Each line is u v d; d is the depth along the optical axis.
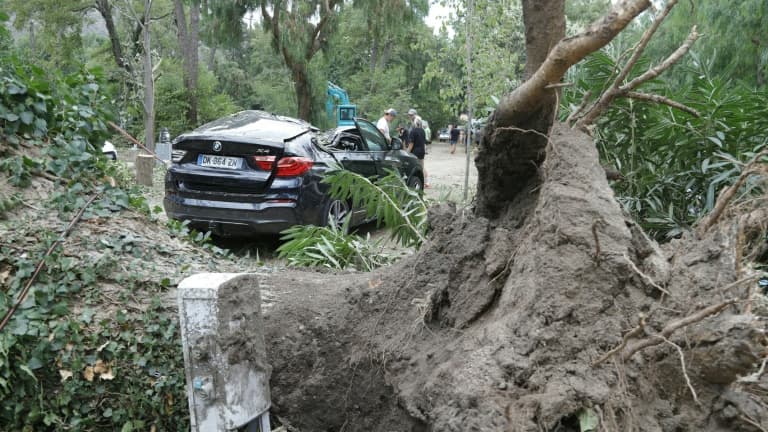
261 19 17.62
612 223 2.05
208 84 26.25
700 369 1.83
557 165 2.25
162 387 2.79
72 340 2.80
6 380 2.69
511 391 1.75
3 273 2.91
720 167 4.07
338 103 19.80
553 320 1.90
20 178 3.40
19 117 3.58
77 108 3.93
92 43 32.09
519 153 2.50
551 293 1.93
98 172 3.79
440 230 2.77
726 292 1.99
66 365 2.78
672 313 1.92
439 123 35.38
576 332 1.88
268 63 34.16
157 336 2.88
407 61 35.09
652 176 4.14
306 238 4.94
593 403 1.69
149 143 17.91
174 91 24.52
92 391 2.79
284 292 3.15
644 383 1.84
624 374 1.80
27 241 3.06
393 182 5.02
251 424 2.49
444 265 2.66
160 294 3.04
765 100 4.14
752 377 1.93
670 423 1.79
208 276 2.38
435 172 16.58
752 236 2.42
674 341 1.87
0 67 3.67
